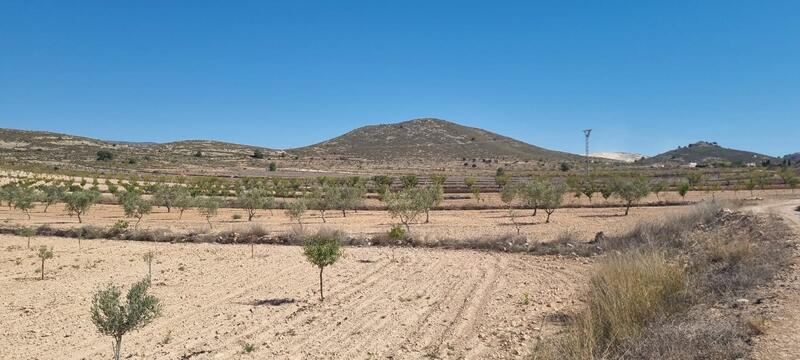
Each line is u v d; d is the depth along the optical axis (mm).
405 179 101000
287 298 19125
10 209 64500
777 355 7598
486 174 145000
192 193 71812
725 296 11664
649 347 8531
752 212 28672
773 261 14469
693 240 24203
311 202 61875
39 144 188750
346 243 35125
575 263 25312
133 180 98875
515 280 21656
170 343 13516
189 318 16188
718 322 9117
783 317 9367
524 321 14523
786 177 81938
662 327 9258
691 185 79562
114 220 53156
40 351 13031
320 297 19125
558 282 20656
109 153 165750
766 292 11383
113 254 31844
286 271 25312
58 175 108812
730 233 24141
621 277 12156
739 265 14273
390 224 46500
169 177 115625
